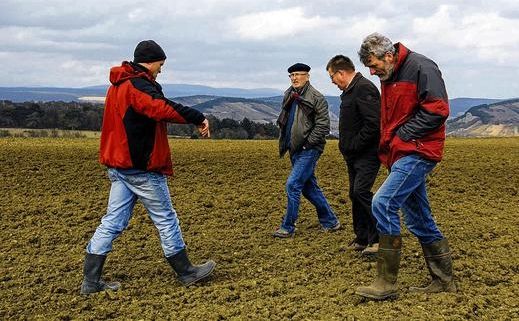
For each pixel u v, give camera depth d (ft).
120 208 19.74
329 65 23.30
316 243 25.36
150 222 28.66
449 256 18.97
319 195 27.09
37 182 36.27
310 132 25.70
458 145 62.34
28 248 25.03
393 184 17.92
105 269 22.26
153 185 19.57
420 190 18.76
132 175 19.40
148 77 19.08
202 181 37.55
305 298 18.69
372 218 23.07
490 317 16.87
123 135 18.89
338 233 27.09
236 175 39.11
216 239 26.17
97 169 39.86
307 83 25.67
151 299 19.15
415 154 17.83
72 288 20.31
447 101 17.47
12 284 20.71
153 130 19.11
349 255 23.53
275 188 35.63
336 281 20.35
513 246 24.11
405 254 23.40
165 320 17.38
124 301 19.08
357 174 23.13
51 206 31.42
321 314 17.29
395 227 18.10
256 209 31.09
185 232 27.32
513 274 20.65
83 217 29.35
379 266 18.26
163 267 22.40
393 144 18.08
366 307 17.74
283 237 26.27
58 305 18.85
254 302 18.48
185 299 19.01
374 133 22.31
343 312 17.29
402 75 17.76
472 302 17.74
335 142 68.54
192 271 20.35
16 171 38.63
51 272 22.03
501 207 31.37
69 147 49.78
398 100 17.88
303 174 25.96
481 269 21.09
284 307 17.94
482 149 56.18
